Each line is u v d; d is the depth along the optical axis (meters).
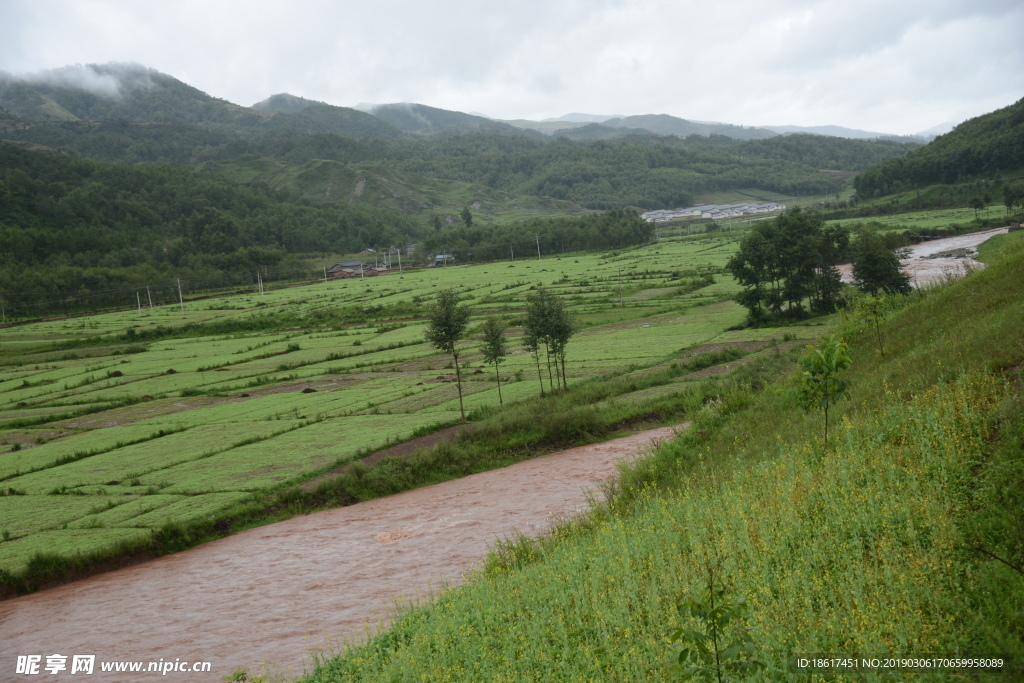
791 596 13.53
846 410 24.97
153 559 41.31
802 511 17.39
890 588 12.65
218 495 49.38
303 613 28.83
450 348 64.50
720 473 26.11
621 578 17.86
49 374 117.69
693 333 99.62
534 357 95.88
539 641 16.36
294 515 46.25
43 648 29.30
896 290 93.62
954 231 183.25
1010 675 9.96
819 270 143.00
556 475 45.88
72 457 65.69
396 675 17.06
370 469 50.38
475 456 52.31
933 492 15.38
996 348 21.34
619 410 57.59
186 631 28.80
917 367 24.73
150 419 81.25
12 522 48.19
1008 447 15.55
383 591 29.95
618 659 14.34
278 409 78.75
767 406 34.75
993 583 11.81
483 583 21.86
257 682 20.45
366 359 108.81
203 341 143.12
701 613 11.12
